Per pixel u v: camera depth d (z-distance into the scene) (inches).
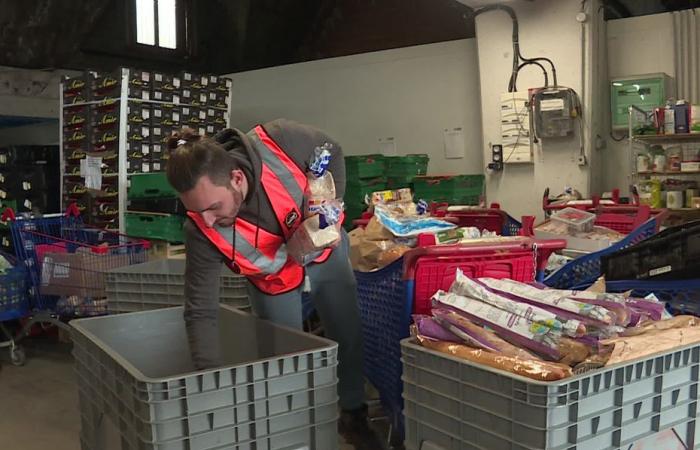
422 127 293.3
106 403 69.0
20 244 177.8
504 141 253.6
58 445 121.6
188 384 55.6
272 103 332.8
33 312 173.8
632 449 56.4
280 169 76.2
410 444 64.6
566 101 235.9
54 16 281.6
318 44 384.5
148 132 216.8
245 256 76.2
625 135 250.1
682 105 214.8
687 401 60.1
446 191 250.7
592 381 52.9
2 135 349.4
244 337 86.3
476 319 63.9
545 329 58.9
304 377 61.6
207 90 236.4
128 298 132.4
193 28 335.3
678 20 239.5
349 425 100.5
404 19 348.8
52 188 261.4
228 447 58.0
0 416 136.9
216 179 64.7
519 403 52.1
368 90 306.0
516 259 90.6
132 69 210.7
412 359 63.1
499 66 253.6
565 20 237.8
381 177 262.4
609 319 58.1
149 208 199.9
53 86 309.0
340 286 94.0
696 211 214.5
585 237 126.1
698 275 76.9
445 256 87.4
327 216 77.2
